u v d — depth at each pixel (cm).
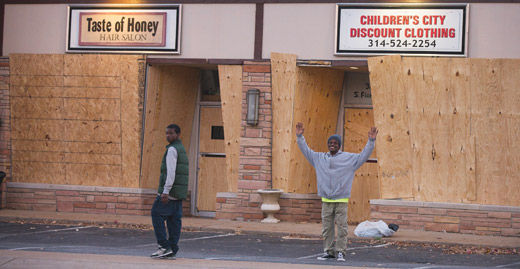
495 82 1355
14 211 1549
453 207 1362
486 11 1373
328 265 932
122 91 1526
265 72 1470
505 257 1101
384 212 1395
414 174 1395
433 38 1389
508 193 1353
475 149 1368
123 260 898
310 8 1455
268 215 1460
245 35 1484
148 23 1514
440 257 1083
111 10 1527
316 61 1445
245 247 1151
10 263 878
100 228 1364
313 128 1525
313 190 1548
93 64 1535
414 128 1394
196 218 1552
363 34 1421
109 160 1549
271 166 1479
